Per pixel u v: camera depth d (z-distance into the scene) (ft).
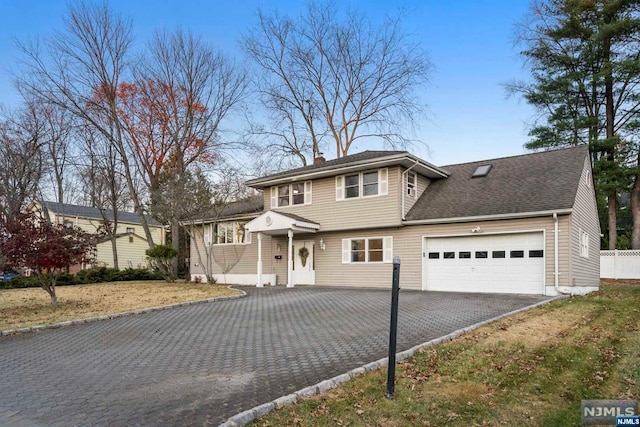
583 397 16.29
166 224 94.99
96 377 19.89
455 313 34.65
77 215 106.32
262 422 13.83
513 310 35.68
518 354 21.79
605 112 87.20
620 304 37.96
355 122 108.99
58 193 101.24
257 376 19.10
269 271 73.56
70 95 81.71
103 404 16.08
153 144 95.96
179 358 23.06
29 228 41.68
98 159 91.71
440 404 15.37
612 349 22.84
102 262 99.71
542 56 88.48
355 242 63.77
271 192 72.74
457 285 54.29
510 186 55.57
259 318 35.19
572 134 85.71
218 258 81.46
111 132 87.66
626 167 80.43
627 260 76.89
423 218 56.44
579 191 51.55
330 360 21.25
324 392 16.57
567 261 46.42
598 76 80.23
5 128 86.79
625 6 79.05
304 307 40.57
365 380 17.76
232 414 14.62
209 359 22.56
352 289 57.67
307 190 68.08
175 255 78.23
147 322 34.83
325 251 66.74
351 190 63.36
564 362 20.52
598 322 30.07
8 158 86.43
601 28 78.79
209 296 50.80
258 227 67.26
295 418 14.08
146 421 14.26
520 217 49.49
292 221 62.23
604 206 94.99
